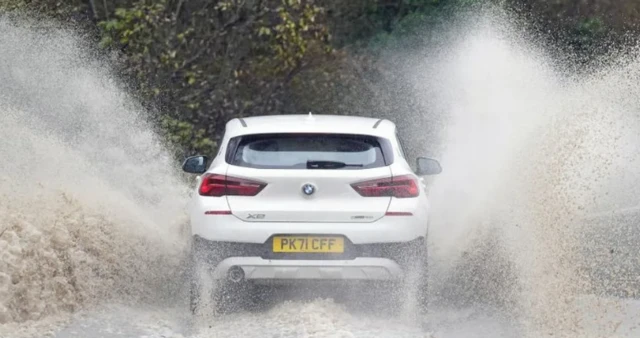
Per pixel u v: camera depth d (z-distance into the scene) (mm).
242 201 30906
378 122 33656
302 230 30609
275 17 63812
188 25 63312
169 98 62625
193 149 62281
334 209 30688
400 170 31359
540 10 65812
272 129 31906
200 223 31062
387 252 30750
